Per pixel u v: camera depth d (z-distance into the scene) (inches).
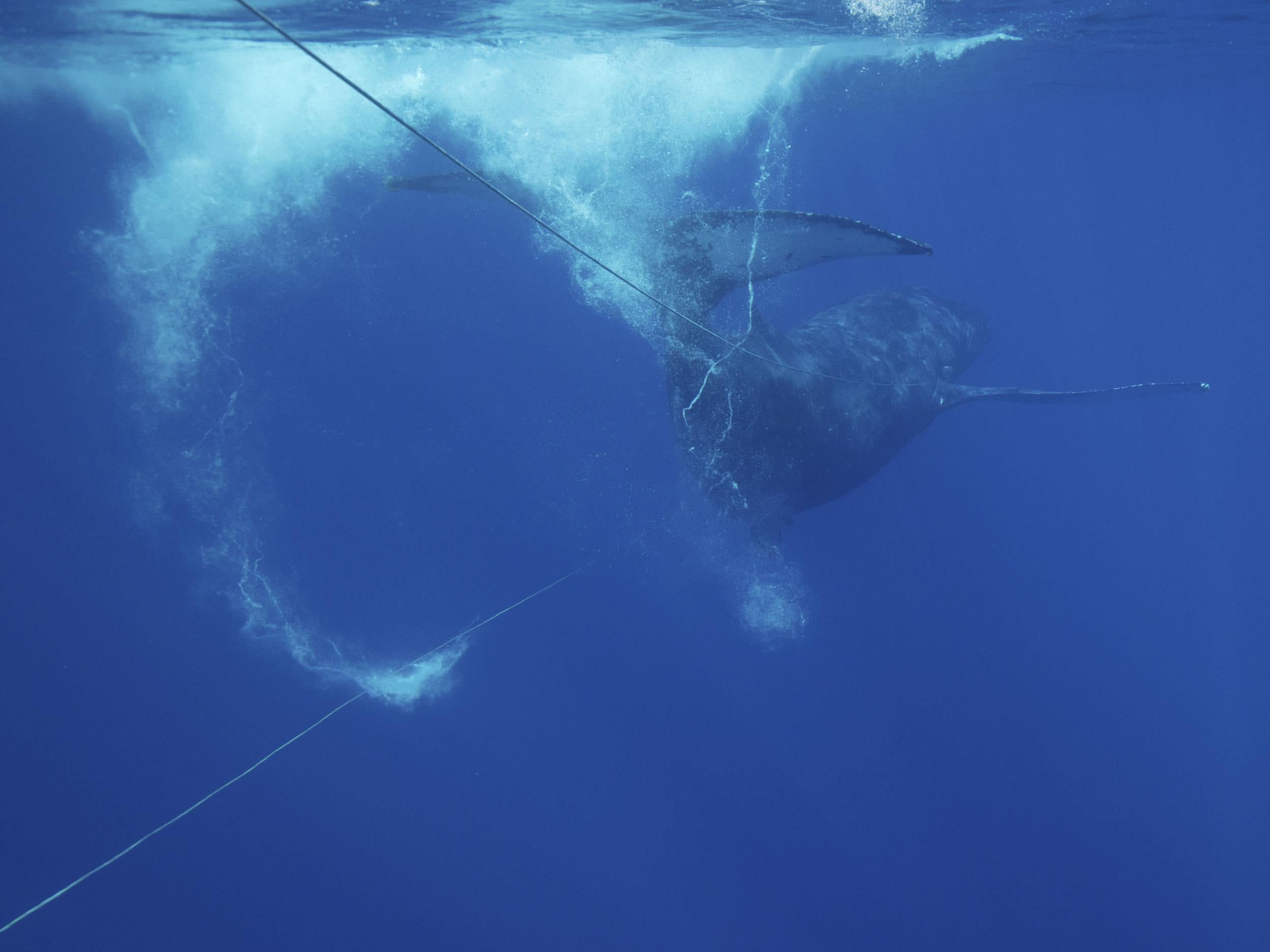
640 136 582.9
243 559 500.1
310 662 466.9
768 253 338.3
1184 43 718.5
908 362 525.3
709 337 367.6
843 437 450.9
